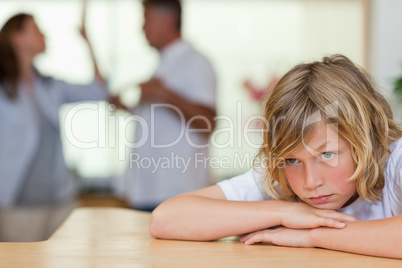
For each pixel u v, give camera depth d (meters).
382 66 4.84
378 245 1.01
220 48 4.68
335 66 1.21
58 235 1.31
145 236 1.30
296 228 1.16
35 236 2.95
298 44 4.77
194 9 4.63
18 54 2.92
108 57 4.42
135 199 2.80
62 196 3.08
